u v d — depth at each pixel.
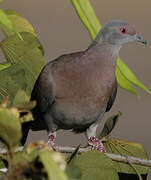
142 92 6.09
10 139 2.94
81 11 4.14
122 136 5.48
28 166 2.98
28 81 4.36
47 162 2.82
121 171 4.43
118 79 4.33
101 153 4.04
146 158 4.43
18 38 4.36
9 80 4.29
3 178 3.05
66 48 6.71
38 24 6.88
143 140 5.43
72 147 4.46
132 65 6.66
